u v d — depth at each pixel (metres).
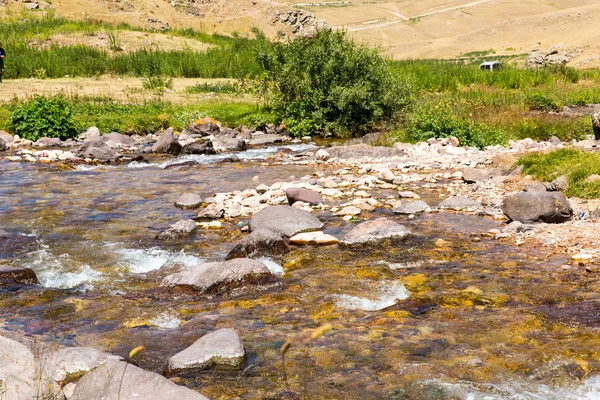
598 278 6.23
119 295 6.20
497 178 11.73
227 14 68.94
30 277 6.61
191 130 19.48
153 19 58.97
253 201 10.34
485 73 35.28
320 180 12.28
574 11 104.69
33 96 22.34
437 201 10.38
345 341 4.94
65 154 15.77
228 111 22.12
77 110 20.77
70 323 5.46
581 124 18.48
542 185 10.20
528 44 91.62
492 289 6.06
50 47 36.19
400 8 178.75
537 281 6.24
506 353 4.66
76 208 10.09
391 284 6.30
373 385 4.23
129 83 28.58
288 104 21.56
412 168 13.66
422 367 4.47
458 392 4.10
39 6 53.19
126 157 15.90
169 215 9.69
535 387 4.14
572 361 4.48
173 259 7.44
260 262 6.61
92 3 57.16
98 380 3.97
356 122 20.62
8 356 4.21
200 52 38.62
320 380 4.32
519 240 7.73
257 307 5.76
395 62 39.56
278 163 15.14
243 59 35.72
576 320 5.23
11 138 17.69
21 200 10.66
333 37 21.33
